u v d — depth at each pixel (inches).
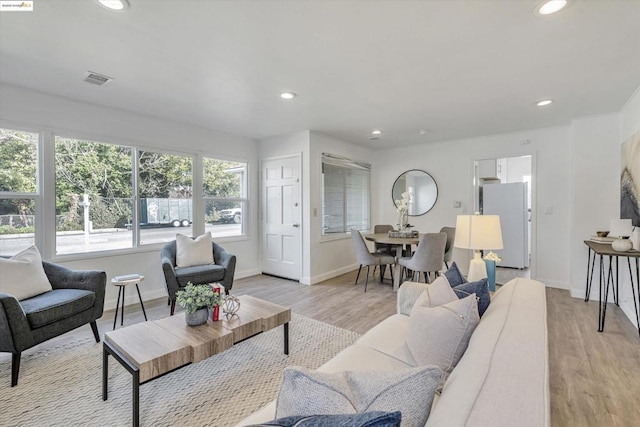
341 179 203.9
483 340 40.1
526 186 221.8
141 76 102.3
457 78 103.6
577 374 83.0
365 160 225.6
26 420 65.4
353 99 123.2
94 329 101.0
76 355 92.5
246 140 193.9
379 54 87.3
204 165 173.2
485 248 82.4
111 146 137.3
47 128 118.6
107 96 121.1
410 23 72.6
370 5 66.1
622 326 114.3
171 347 66.4
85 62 92.7
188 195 165.3
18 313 77.9
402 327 72.6
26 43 81.8
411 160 218.5
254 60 91.0
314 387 28.6
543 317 47.6
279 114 144.1
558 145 164.2
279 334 108.5
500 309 51.6
